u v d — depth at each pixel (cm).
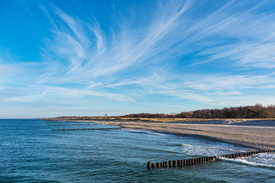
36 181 1370
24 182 1354
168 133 4516
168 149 2433
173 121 10488
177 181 1340
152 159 1942
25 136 4362
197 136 3628
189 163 1739
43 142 3244
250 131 4141
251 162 1748
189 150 2352
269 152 2162
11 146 2811
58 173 1532
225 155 1955
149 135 4278
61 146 2775
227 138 3111
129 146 2689
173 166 1691
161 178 1405
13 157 2070
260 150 2214
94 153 2244
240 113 11206
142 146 2680
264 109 10925
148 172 1543
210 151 2273
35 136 4344
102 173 1521
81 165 1741
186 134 3969
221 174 1471
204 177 1413
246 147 2423
